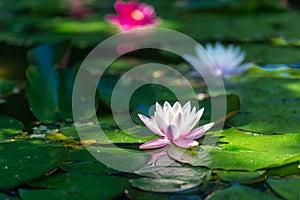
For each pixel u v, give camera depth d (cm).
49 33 386
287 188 135
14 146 163
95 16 456
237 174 143
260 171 144
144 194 133
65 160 152
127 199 130
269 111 197
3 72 274
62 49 285
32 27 413
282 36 357
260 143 164
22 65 291
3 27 416
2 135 179
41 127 189
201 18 442
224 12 452
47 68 234
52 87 220
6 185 135
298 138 167
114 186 135
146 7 370
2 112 209
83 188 134
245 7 452
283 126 180
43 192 132
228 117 181
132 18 359
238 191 134
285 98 214
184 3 501
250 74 260
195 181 139
